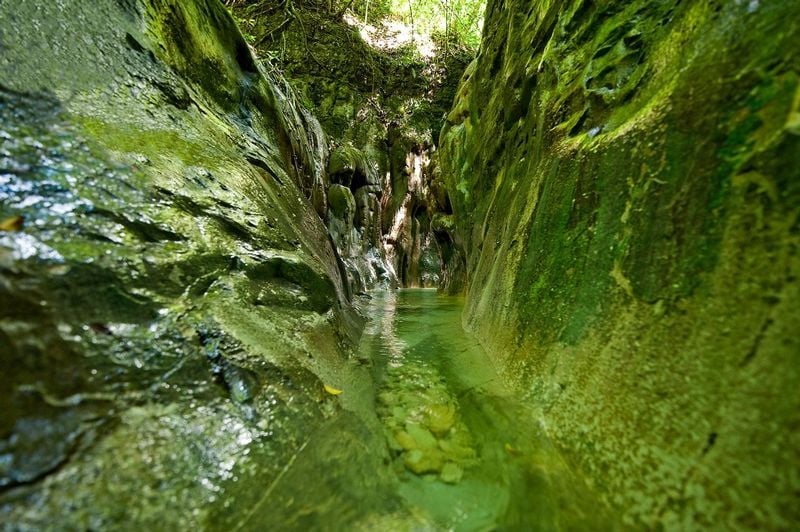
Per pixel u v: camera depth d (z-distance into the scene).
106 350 1.33
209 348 1.64
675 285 1.41
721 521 1.00
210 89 3.92
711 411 1.13
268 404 1.65
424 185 15.89
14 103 1.64
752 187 1.18
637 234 1.69
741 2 1.44
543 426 1.80
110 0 2.70
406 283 16.36
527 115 4.20
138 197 1.87
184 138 2.68
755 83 1.25
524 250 2.97
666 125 1.64
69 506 0.98
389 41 16.11
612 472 1.36
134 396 1.31
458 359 3.18
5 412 1.03
